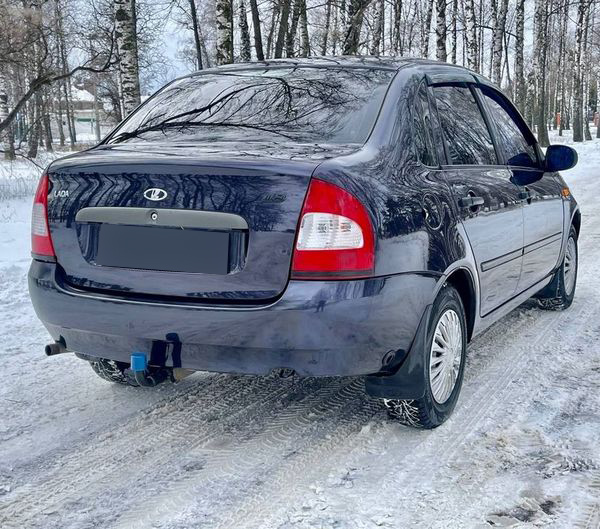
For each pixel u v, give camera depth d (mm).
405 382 3318
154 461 3320
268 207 2918
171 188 3039
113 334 3188
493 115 4727
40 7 17906
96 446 3479
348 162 3084
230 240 2980
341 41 16906
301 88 3850
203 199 2992
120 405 3996
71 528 2754
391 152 3373
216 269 2988
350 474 3166
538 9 35125
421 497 2957
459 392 3814
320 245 2895
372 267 2959
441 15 23266
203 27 33719
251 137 3512
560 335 5281
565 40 53688
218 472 3203
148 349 3146
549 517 2787
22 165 22000
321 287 2893
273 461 3307
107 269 3178
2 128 13547
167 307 3039
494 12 33812
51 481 3129
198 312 2994
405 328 3168
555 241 5375
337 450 3410
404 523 2756
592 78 68312
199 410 3922
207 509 2885
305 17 22078
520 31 32469
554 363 4664
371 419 3775
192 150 3254
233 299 2982
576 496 2947
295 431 3637
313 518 2801
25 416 3840
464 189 3795
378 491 3010
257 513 2850
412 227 3189
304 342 2916
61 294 3266
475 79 4621
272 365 2996
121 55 14398
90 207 3203
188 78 4383
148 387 4270
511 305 4691
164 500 2961
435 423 3594
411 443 3473
